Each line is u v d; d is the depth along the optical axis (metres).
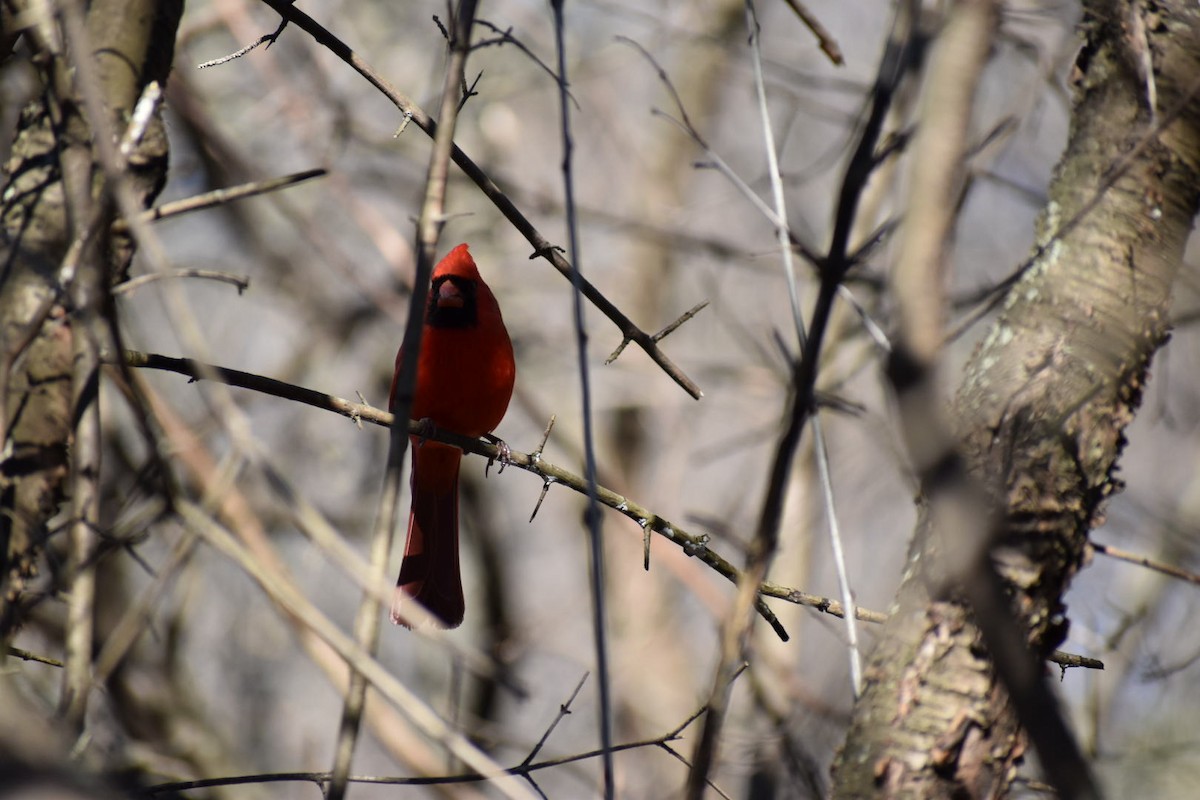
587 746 14.55
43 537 5.31
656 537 12.57
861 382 12.10
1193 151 5.71
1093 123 5.85
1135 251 5.58
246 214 15.16
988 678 5.16
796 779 7.33
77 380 4.93
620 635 15.54
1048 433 5.34
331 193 14.52
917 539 5.55
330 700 15.14
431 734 4.08
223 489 5.80
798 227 11.24
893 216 6.05
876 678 5.36
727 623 4.44
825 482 5.41
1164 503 9.23
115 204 5.30
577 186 17.86
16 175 5.70
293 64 14.96
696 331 16.62
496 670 6.04
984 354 5.69
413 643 14.75
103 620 11.12
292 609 4.34
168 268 4.36
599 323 16.47
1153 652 9.33
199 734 11.81
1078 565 5.40
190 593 11.80
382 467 14.72
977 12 4.14
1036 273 5.70
